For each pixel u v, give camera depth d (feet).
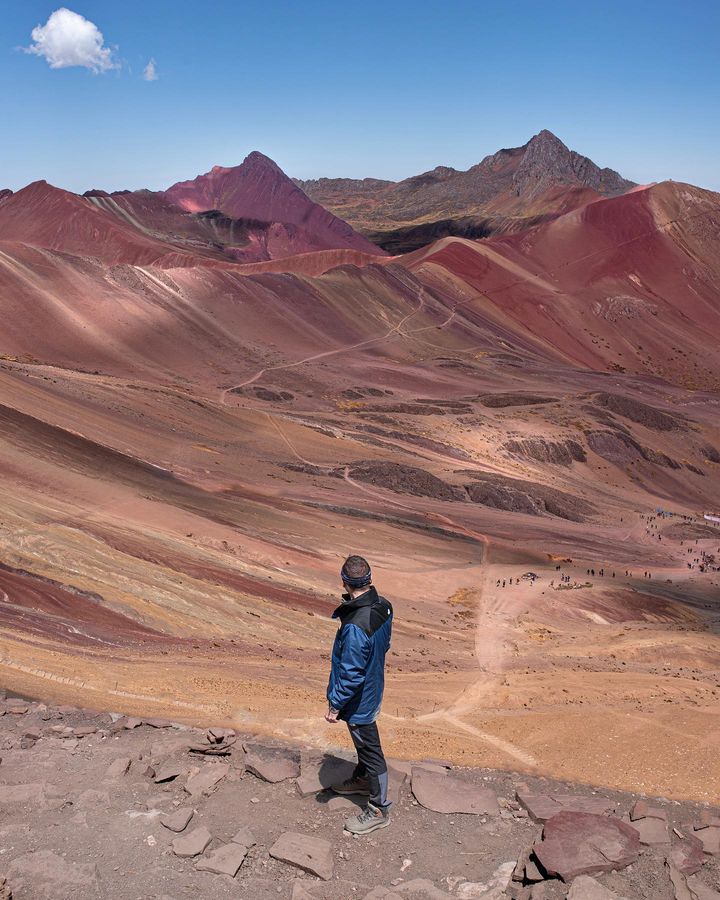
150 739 22.02
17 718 24.20
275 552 128.57
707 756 26.04
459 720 36.37
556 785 20.49
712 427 453.58
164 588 84.94
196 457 208.33
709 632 143.95
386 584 135.03
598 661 94.27
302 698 43.98
